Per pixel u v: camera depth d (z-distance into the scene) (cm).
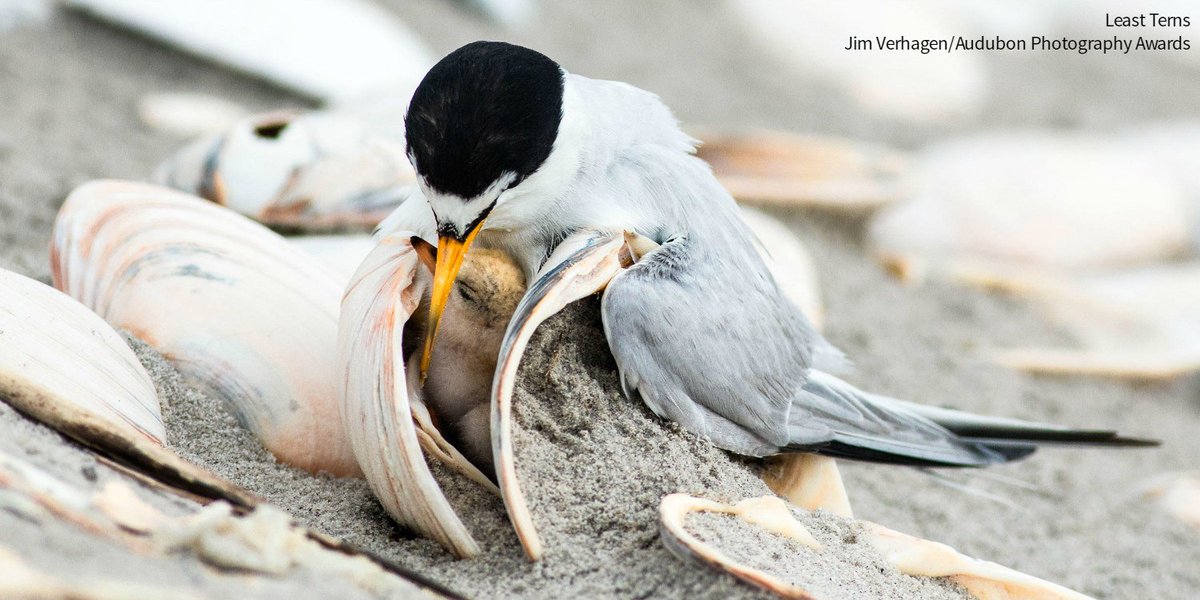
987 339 1180
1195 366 1157
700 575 474
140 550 390
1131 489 926
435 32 1667
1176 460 1014
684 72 1900
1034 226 1431
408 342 563
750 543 508
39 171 1038
